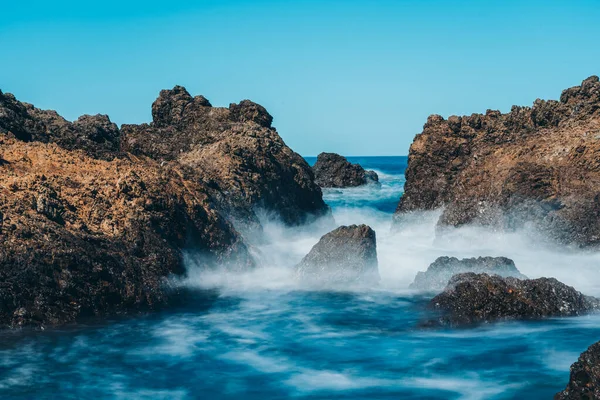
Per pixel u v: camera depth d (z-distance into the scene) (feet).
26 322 53.72
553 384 43.83
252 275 73.36
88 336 53.62
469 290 57.77
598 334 52.80
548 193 90.38
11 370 46.50
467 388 43.57
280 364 48.24
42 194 61.82
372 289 68.33
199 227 72.49
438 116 127.24
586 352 36.94
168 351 50.67
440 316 56.95
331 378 45.62
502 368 46.70
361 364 48.03
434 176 122.11
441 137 124.06
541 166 93.66
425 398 42.24
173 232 68.90
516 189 92.89
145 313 59.98
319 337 53.83
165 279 63.82
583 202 86.43
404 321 57.72
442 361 48.24
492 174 103.96
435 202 118.93
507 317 56.39
